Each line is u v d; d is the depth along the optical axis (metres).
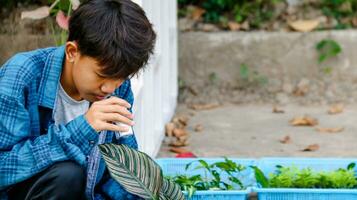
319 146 5.15
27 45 4.00
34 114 2.85
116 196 3.12
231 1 6.73
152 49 2.76
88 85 2.72
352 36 6.33
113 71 2.67
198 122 5.71
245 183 3.80
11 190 2.89
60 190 2.77
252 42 6.33
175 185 3.12
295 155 4.97
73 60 2.74
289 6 6.76
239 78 6.34
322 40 6.33
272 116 5.89
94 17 2.69
